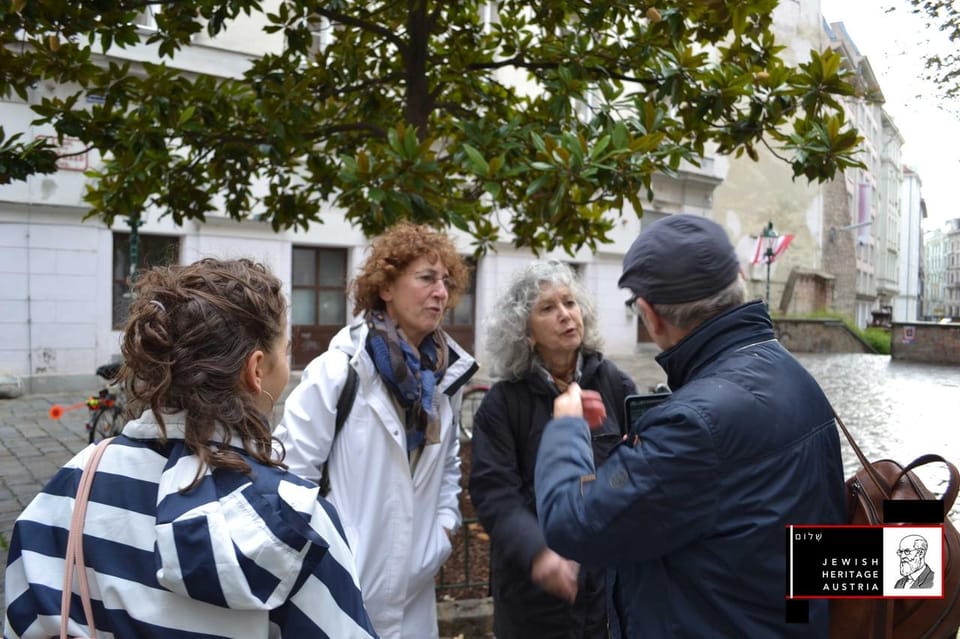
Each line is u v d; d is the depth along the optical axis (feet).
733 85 12.84
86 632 3.26
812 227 89.86
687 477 4.09
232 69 39.24
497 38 17.21
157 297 3.58
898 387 40.11
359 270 7.84
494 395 7.36
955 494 4.75
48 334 35.94
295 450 6.70
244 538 3.16
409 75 15.80
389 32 15.69
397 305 7.36
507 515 6.83
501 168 12.24
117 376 3.65
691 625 4.28
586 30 15.20
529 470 7.14
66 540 3.42
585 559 4.43
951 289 306.35
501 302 7.55
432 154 12.35
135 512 3.37
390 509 6.98
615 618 5.26
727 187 81.66
